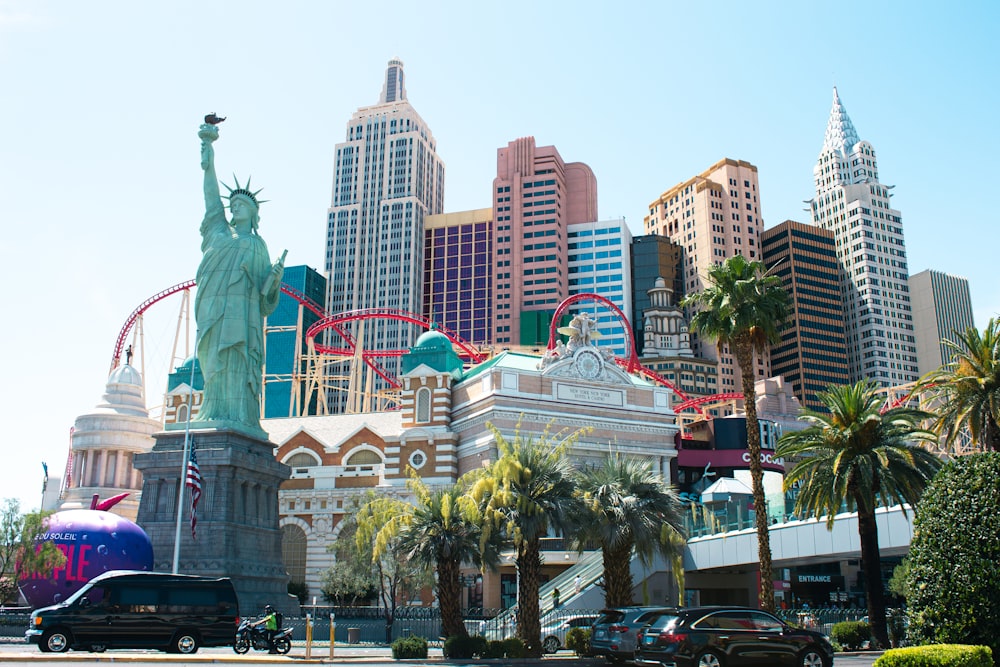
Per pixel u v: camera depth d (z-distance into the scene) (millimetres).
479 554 70688
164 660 54500
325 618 99812
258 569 108188
